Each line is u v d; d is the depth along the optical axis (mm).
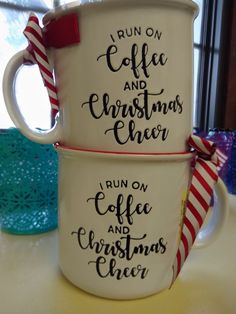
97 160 226
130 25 213
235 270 293
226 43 822
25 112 597
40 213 358
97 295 247
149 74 220
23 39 614
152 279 245
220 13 809
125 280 240
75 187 240
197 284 269
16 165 340
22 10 609
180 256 248
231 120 853
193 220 246
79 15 219
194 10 234
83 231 241
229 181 534
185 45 232
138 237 236
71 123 241
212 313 231
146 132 226
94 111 226
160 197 233
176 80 229
